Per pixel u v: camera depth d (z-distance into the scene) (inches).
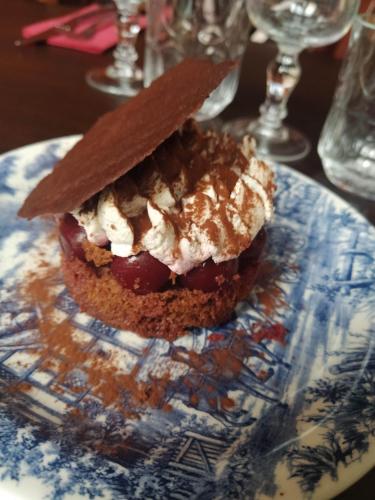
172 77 5.9
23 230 7.0
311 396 5.1
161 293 5.6
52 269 6.5
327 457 4.1
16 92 9.7
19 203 7.2
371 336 5.8
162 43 9.8
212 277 5.6
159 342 5.9
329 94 11.6
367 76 8.1
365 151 8.6
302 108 11.0
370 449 4.2
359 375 5.2
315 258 7.0
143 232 5.3
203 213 5.5
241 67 12.2
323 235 7.3
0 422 4.3
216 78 5.1
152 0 9.4
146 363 5.6
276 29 8.8
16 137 8.6
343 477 4.0
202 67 5.5
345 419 4.6
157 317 5.7
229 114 10.4
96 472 4.1
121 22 10.5
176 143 6.0
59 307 6.1
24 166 7.6
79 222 5.5
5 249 6.7
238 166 6.2
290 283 6.7
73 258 5.9
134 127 5.2
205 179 5.8
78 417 4.9
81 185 4.9
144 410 5.0
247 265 6.2
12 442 4.1
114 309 5.8
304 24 8.6
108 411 5.0
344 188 8.6
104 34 12.1
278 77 9.5
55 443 4.3
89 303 5.9
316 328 6.1
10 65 10.6
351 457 4.1
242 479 4.1
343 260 6.9
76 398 5.1
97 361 5.5
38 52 11.2
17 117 9.0
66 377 5.3
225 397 5.2
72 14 13.0
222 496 3.9
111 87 10.3
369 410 4.7
